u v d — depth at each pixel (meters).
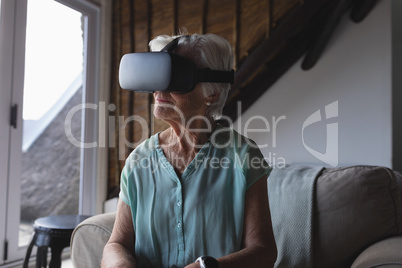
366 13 2.58
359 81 2.64
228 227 0.91
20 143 2.29
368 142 2.61
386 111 2.55
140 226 0.96
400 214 1.19
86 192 2.82
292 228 1.27
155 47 1.00
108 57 2.95
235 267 0.81
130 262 0.89
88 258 1.24
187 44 0.92
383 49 2.56
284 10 2.34
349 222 1.20
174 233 0.93
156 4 2.78
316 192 1.29
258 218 0.91
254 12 2.45
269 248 0.88
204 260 0.79
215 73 0.91
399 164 2.66
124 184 1.01
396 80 2.64
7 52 2.19
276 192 1.37
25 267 1.64
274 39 2.38
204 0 2.60
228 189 0.93
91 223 1.26
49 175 3.69
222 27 2.56
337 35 2.71
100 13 2.87
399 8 2.65
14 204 2.25
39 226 1.61
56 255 1.56
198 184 0.93
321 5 2.24
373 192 1.21
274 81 2.80
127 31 2.89
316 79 2.76
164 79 0.85
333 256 1.21
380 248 1.05
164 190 0.95
